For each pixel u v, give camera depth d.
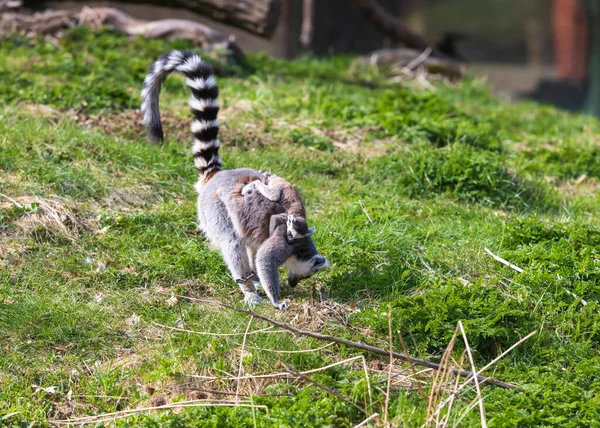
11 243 10.58
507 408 8.11
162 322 9.60
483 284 10.63
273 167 13.88
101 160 13.05
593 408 8.20
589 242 11.38
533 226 11.76
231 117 16.39
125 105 15.91
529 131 19.98
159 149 13.65
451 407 7.97
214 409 7.99
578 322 9.74
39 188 11.69
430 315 9.39
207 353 8.91
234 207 9.91
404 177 14.05
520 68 57.09
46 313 9.48
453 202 13.67
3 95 15.45
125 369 8.85
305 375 8.55
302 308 9.88
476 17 63.47
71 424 8.09
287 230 9.64
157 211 11.87
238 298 10.24
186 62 10.95
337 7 48.12
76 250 10.73
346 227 11.98
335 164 14.70
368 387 8.03
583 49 60.09
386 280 10.41
